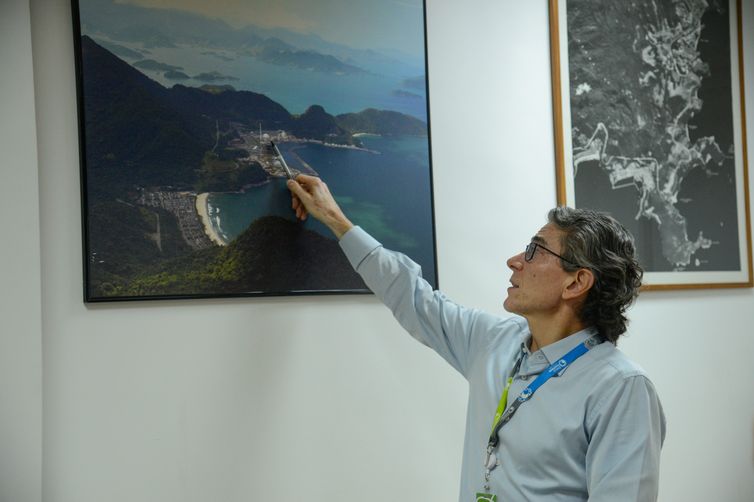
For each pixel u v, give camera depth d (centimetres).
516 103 246
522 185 245
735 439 299
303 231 198
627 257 155
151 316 178
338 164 205
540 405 149
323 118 204
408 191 216
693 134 296
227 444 184
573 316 158
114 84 176
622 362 147
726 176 306
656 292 279
